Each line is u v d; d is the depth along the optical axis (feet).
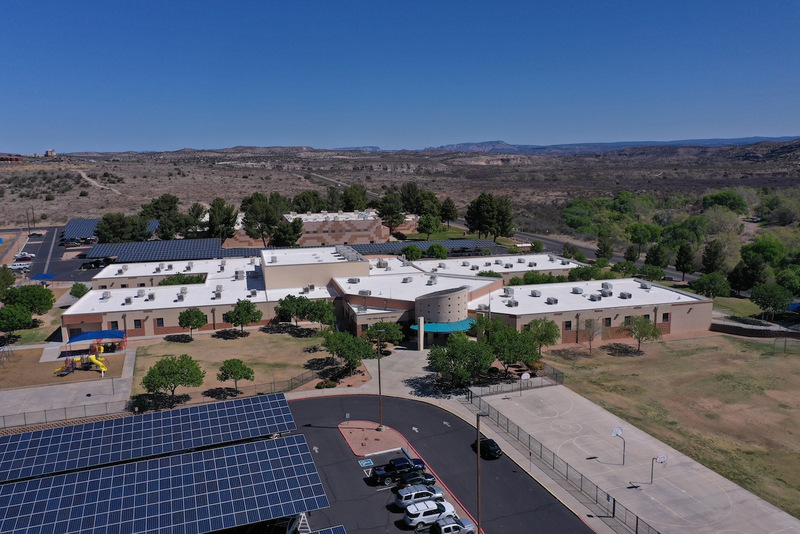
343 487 139.44
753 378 210.38
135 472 116.37
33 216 593.42
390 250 431.84
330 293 278.67
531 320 236.02
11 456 125.08
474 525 123.44
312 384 200.34
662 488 139.44
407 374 209.97
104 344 232.53
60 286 347.77
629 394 195.83
